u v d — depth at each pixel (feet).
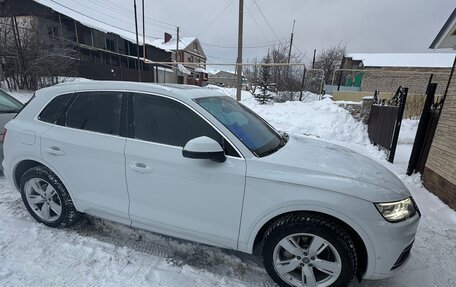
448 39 20.94
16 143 9.42
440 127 14.23
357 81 91.45
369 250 6.37
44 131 9.03
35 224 9.75
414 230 6.76
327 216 6.61
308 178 6.61
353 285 7.52
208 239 7.64
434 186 14.16
